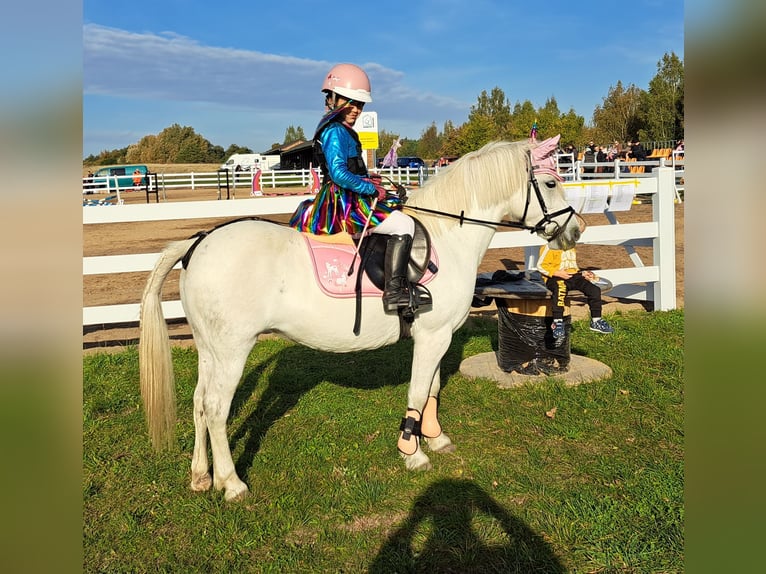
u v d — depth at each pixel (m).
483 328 6.86
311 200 3.64
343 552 2.93
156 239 13.84
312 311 3.31
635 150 22.03
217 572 2.81
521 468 3.66
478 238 3.86
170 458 3.89
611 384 4.93
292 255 3.30
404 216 3.41
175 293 8.59
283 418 4.50
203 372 3.44
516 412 4.47
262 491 3.47
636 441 3.98
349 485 3.51
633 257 8.00
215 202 6.29
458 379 5.21
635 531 2.97
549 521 3.10
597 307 6.27
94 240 13.79
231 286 3.14
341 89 3.28
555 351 5.12
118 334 6.92
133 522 3.18
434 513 3.24
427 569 2.79
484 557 2.86
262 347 6.20
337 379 5.31
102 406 4.67
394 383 5.20
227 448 3.40
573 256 6.10
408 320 3.53
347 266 3.36
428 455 3.89
